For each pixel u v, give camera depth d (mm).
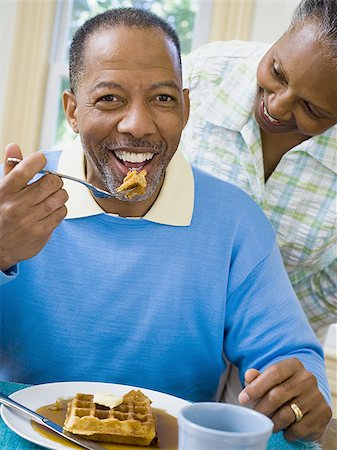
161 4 3777
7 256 1270
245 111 1871
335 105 1517
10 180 1196
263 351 1527
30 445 1095
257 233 1611
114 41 1383
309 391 1279
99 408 1186
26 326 1487
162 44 1395
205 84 1965
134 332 1487
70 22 3859
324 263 1993
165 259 1511
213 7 3609
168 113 1396
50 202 1234
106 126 1380
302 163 1889
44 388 1264
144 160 1403
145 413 1181
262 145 1890
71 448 1062
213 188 1612
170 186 1545
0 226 1227
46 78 3832
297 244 1941
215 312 1537
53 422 1140
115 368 1486
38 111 3801
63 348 1478
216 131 1932
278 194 1912
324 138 1858
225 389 1812
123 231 1504
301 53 1507
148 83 1369
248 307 1560
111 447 1101
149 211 1517
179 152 1612
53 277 1479
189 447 811
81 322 1476
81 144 1518
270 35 3523
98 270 1484
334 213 1896
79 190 1522
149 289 1494
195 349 1534
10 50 3771
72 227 1499
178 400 1291
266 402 1254
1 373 1535
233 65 1944
